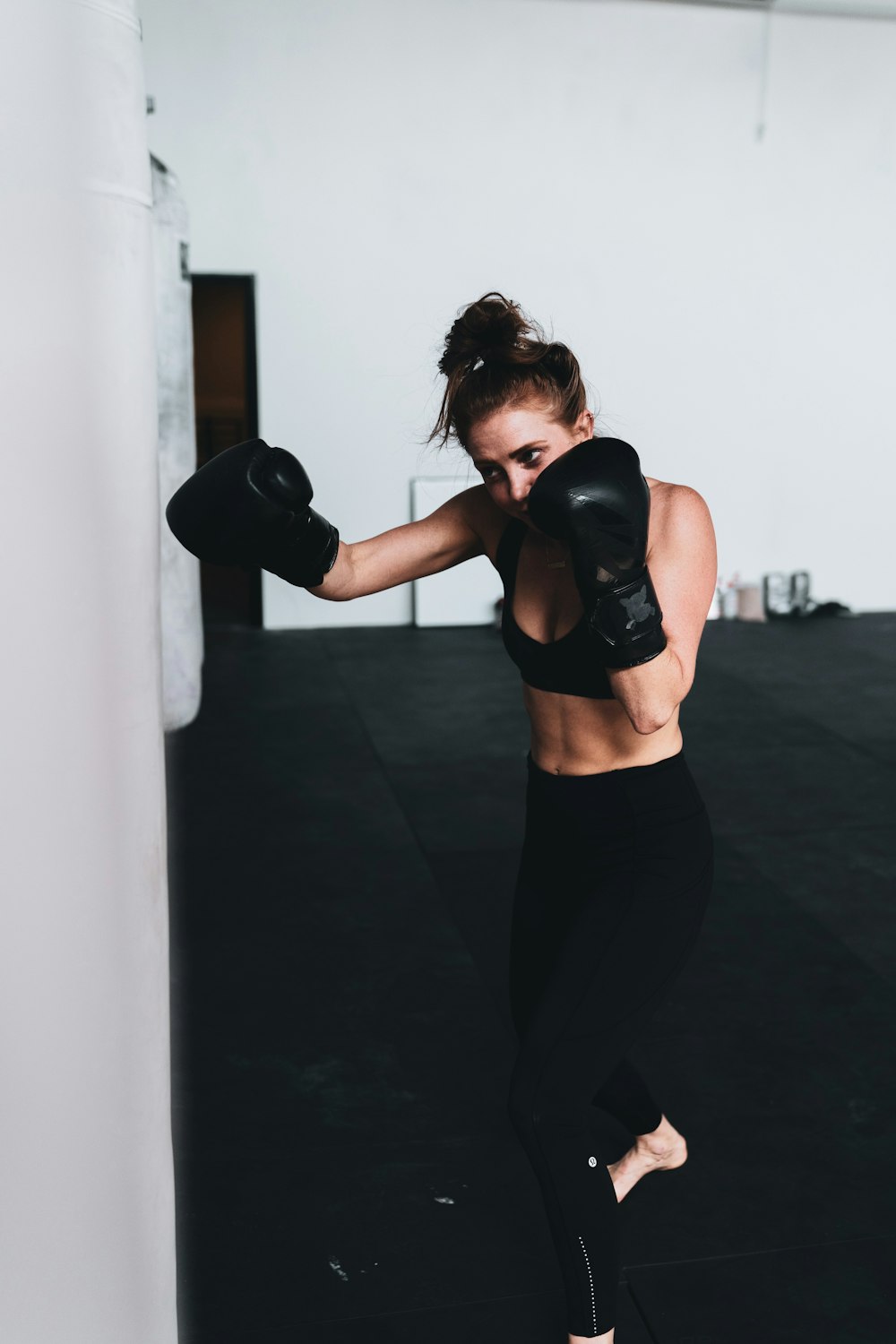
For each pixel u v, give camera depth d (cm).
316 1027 231
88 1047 86
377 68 582
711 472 660
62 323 75
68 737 80
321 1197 181
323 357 612
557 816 145
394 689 513
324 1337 152
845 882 305
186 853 321
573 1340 137
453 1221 175
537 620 141
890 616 684
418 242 606
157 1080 95
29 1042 82
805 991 247
